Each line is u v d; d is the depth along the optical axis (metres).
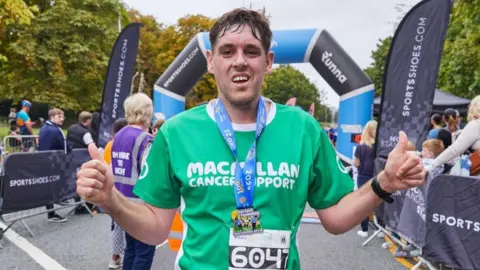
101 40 23.42
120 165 3.44
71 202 7.06
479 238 3.54
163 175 1.61
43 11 22.98
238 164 1.49
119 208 1.48
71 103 22.53
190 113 1.62
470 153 4.59
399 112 5.91
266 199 1.47
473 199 3.57
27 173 5.48
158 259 4.74
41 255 4.74
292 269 1.50
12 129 14.02
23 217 5.58
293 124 1.59
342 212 1.61
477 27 14.45
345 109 6.56
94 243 5.26
